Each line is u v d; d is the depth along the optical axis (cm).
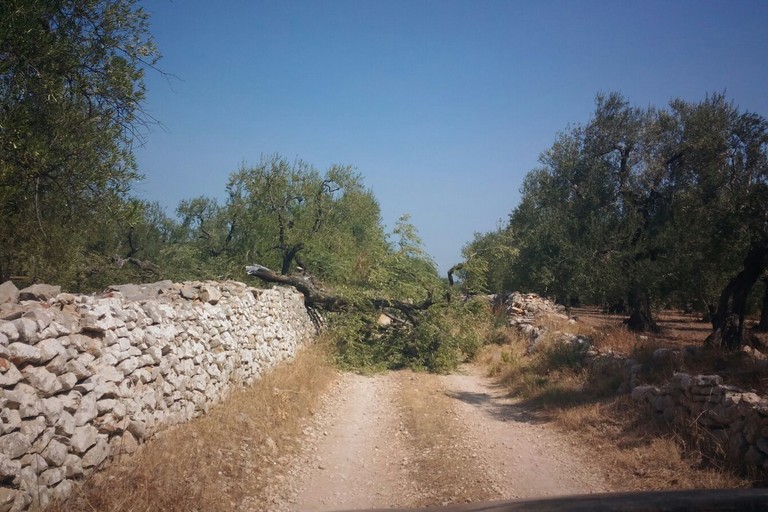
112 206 801
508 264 2745
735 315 1124
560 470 723
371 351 1623
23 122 676
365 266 1758
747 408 665
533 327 1858
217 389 874
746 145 1559
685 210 1476
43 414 465
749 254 1133
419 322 1675
